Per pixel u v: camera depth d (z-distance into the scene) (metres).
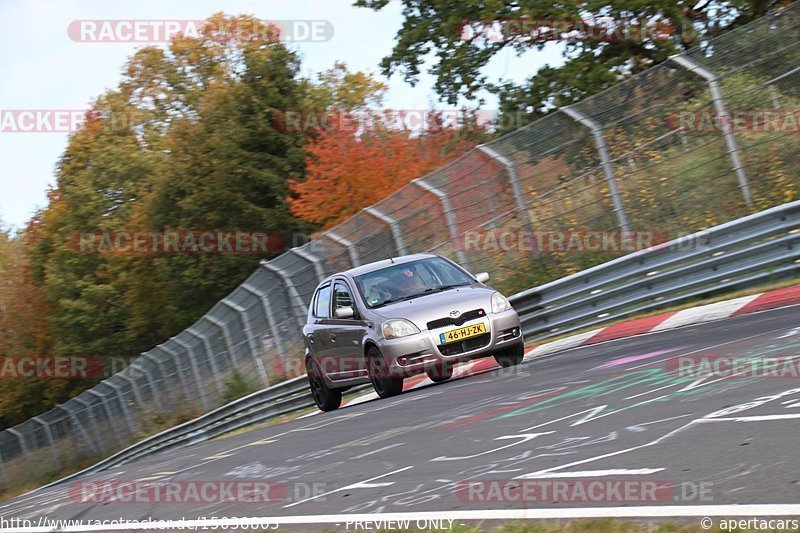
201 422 75.00
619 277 47.47
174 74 179.38
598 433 20.83
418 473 20.98
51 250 178.00
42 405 177.38
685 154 49.16
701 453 17.20
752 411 19.58
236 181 118.69
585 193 51.97
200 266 120.12
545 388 29.64
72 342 158.88
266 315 66.69
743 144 47.59
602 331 45.06
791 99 46.50
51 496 37.38
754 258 42.59
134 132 178.00
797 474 14.69
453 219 56.44
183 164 125.06
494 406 28.36
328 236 62.59
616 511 14.65
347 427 33.12
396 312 39.03
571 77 86.25
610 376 28.75
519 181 53.91
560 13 84.56
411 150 93.31
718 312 38.97
